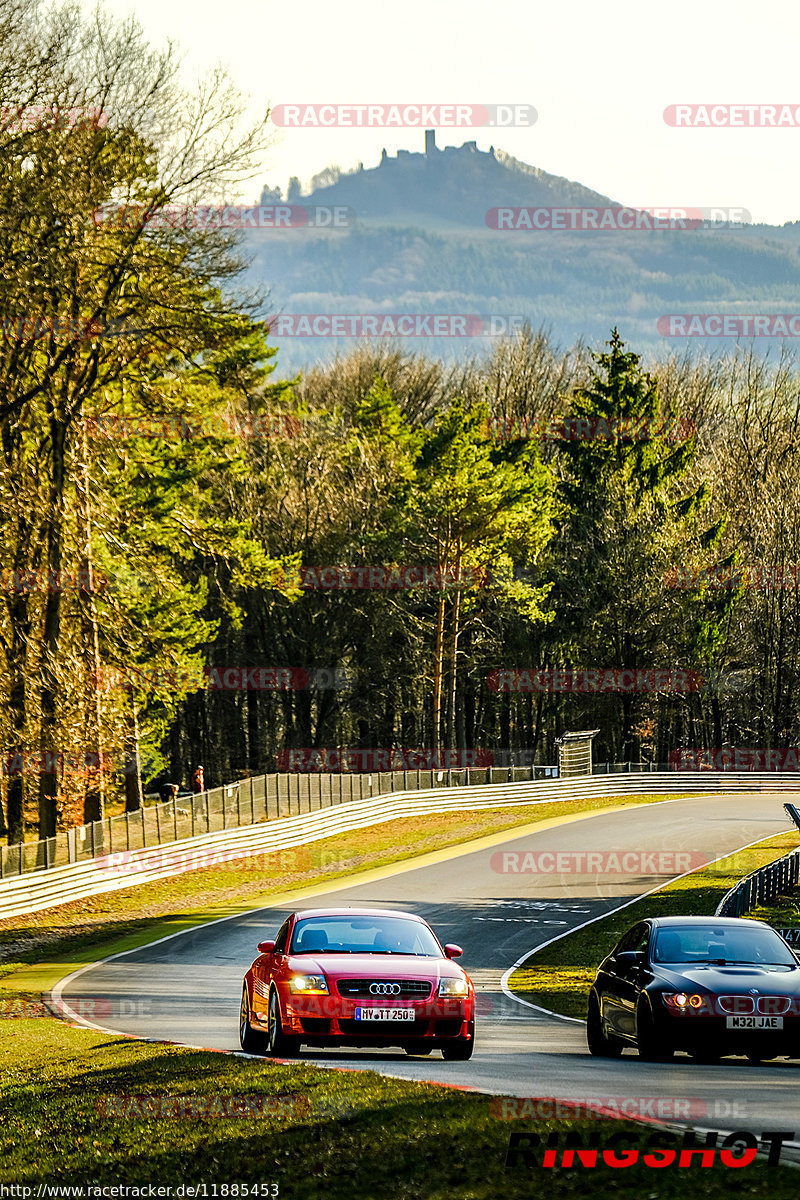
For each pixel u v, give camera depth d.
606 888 154.25
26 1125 43.78
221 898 149.38
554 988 98.56
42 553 154.62
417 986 53.84
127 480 175.25
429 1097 41.50
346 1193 32.88
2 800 196.12
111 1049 57.16
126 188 143.25
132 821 158.00
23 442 157.38
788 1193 30.61
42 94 135.38
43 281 135.88
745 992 53.59
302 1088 44.09
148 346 150.62
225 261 147.38
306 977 53.66
